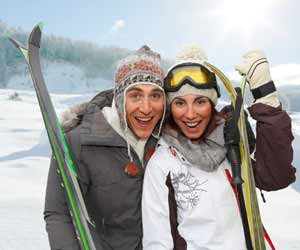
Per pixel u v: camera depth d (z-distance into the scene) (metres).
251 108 1.59
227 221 1.57
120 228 1.61
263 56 1.62
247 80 1.63
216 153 1.61
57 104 20.58
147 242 1.57
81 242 1.40
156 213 1.57
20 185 5.74
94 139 1.54
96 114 1.63
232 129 1.56
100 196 1.57
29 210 4.46
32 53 1.64
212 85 1.63
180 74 1.62
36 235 3.66
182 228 1.59
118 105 1.59
